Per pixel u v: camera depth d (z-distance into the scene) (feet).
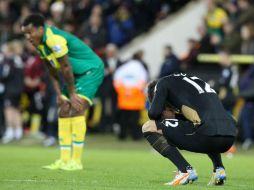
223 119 83.82
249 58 211.00
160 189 82.89
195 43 219.20
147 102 90.07
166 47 211.20
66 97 113.80
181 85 85.30
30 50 216.13
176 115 87.51
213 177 87.97
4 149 174.50
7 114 209.87
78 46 112.57
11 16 258.37
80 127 113.19
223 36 228.63
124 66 209.46
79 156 114.73
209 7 234.79
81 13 256.32
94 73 112.98
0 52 229.66
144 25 256.73
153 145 86.94
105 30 236.43
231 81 185.98
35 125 221.05
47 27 108.78
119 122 213.25
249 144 196.03
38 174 103.09
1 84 208.74
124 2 258.16
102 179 97.30
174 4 258.16
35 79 215.31
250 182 98.22
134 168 121.29
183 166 86.38
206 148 83.56
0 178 96.37
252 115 198.59
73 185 87.04
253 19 224.74
